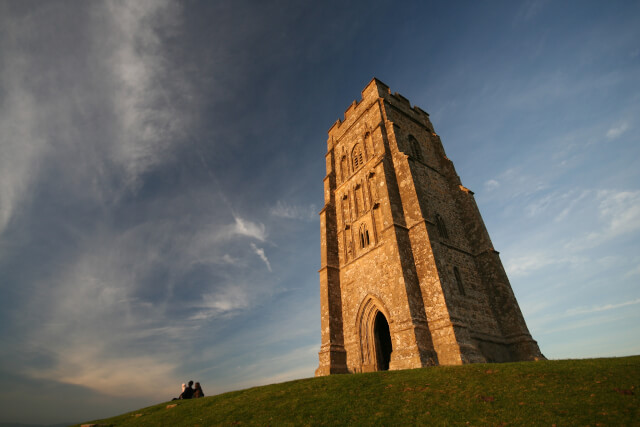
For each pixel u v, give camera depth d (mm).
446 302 24297
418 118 43031
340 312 33531
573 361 17047
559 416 11297
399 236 28219
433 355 23219
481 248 31922
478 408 12922
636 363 14617
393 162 33750
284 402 16812
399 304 25609
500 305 29125
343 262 35875
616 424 10148
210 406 19266
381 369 28469
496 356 26203
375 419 13242
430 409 13477
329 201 40812
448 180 37375
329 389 17750
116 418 21594
